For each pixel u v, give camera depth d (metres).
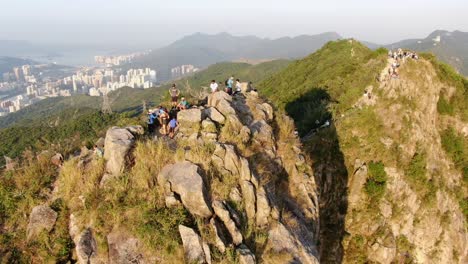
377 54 56.38
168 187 11.04
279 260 11.32
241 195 11.88
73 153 15.22
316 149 33.56
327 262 27.80
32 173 12.73
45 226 10.91
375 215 30.19
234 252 10.14
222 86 24.81
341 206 31.06
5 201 11.80
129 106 187.75
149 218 10.19
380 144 34.09
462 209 35.16
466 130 39.22
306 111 46.12
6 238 10.87
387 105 36.72
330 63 69.75
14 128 81.75
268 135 15.73
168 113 15.77
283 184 15.18
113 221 10.32
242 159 12.54
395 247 29.27
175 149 12.91
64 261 10.41
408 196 32.12
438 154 36.53
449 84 40.66
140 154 11.95
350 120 36.47
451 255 31.83
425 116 37.44
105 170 11.96
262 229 11.79
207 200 10.95
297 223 13.58
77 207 11.17
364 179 32.03
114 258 9.77
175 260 9.62
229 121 14.62
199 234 10.12
